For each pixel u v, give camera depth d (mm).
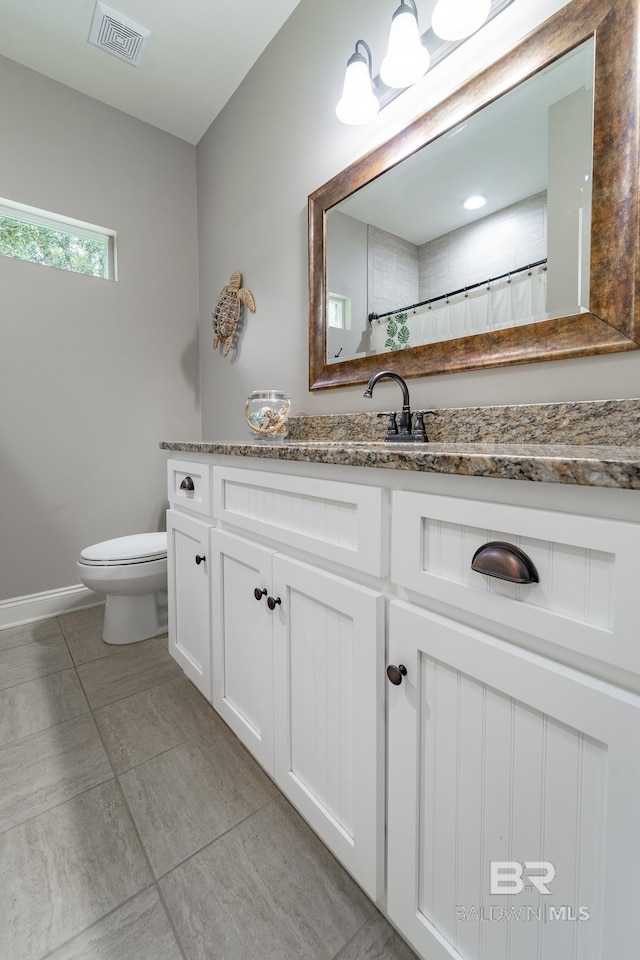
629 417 810
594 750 424
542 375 958
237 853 862
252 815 952
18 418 1913
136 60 1835
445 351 1140
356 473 691
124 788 1021
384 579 650
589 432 863
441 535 562
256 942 708
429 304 1186
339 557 717
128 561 1612
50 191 1947
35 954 686
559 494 443
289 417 1643
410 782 613
